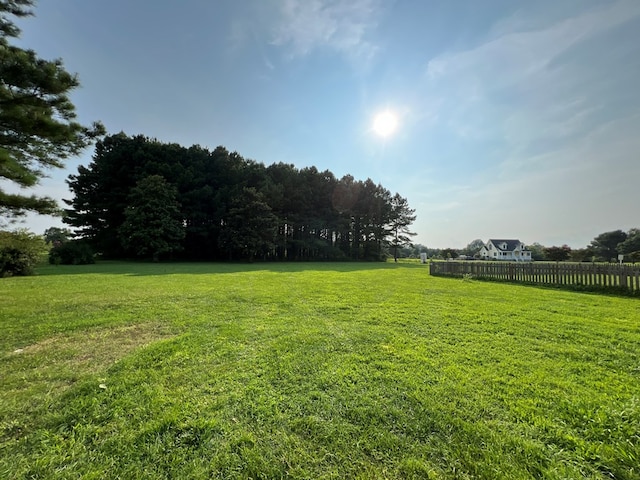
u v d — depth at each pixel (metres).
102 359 3.46
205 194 31.80
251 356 3.53
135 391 2.64
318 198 39.16
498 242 62.47
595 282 9.05
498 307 6.49
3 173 5.79
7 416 2.23
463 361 3.38
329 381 2.85
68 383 2.83
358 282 11.36
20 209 6.34
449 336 4.36
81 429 2.08
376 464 1.76
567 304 6.86
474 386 2.73
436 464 1.75
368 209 41.50
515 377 2.94
